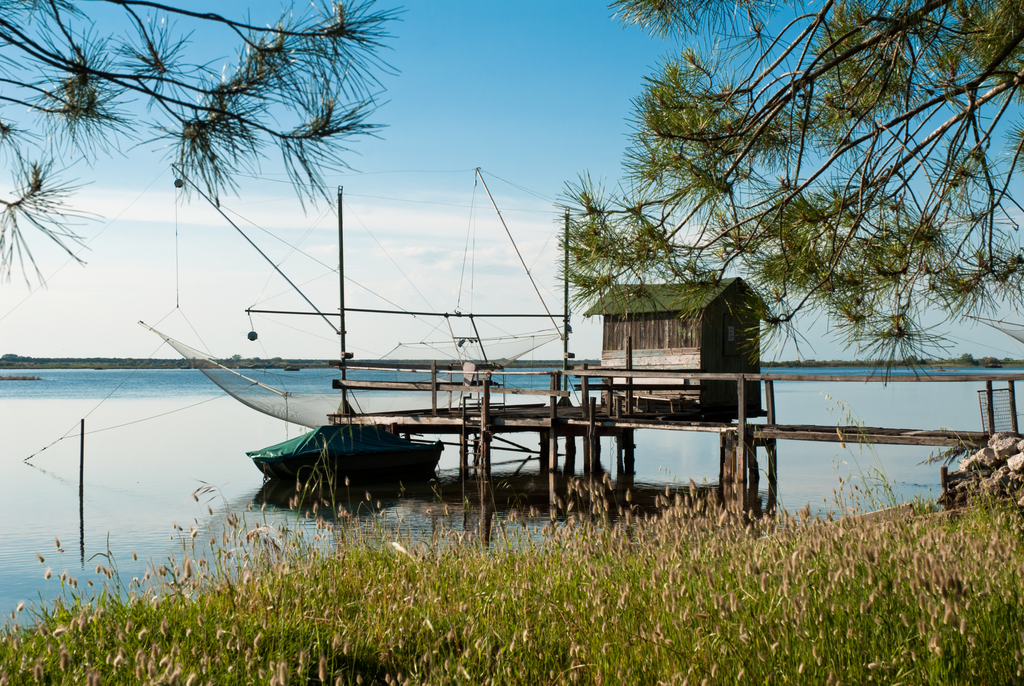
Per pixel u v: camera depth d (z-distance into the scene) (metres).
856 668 3.42
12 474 22.12
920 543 5.00
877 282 4.45
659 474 20.95
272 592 4.98
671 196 4.93
